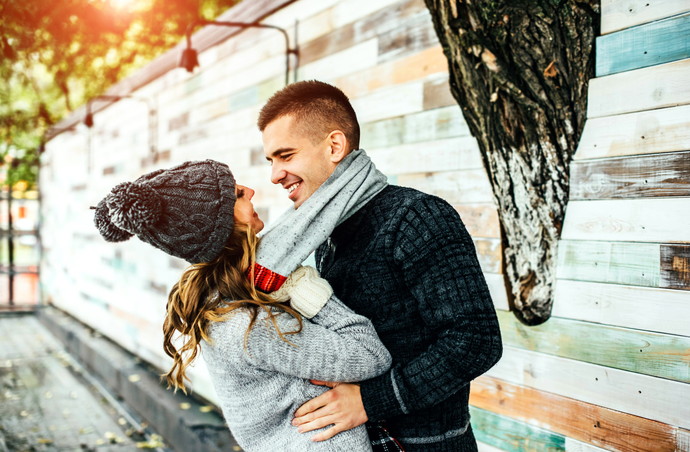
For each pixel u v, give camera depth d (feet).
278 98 5.05
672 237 6.00
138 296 20.03
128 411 17.06
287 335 4.30
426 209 4.56
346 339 4.36
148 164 19.54
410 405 4.39
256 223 4.87
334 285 4.96
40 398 18.62
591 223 6.72
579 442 6.89
